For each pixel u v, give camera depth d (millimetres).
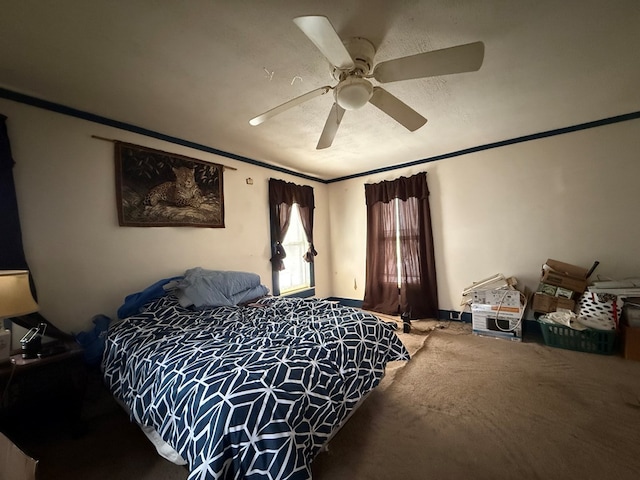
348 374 1490
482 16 1296
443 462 1350
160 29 1303
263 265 3424
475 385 2014
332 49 1136
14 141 1775
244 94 1894
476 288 3078
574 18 1321
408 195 3709
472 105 2207
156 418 1207
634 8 1263
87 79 1691
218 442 943
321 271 4426
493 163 3182
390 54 1535
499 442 1458
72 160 2008
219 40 1387
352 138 2793
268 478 935
